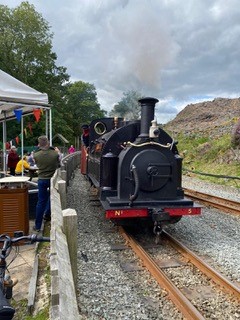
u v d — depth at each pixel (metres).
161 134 6.55
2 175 11.27
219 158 19.59
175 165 6.23
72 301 2.13
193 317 3.34
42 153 6.15
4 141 11.52
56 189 5.57
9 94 6.87
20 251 4.99
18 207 5.31
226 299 3.87
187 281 4.36
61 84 48.62
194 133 28.30
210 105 39.78
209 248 5.72
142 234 6.50
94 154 8.85
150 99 6.04
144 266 4.84
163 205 5.93
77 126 64.31
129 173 6.02
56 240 2.92
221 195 12.11
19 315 3.29
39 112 8.71
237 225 7.45
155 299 3.88
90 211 8.45
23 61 40.62
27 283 3.94
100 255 5.26
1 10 39.69
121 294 3.94
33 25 40.00
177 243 5.61
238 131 18.88
